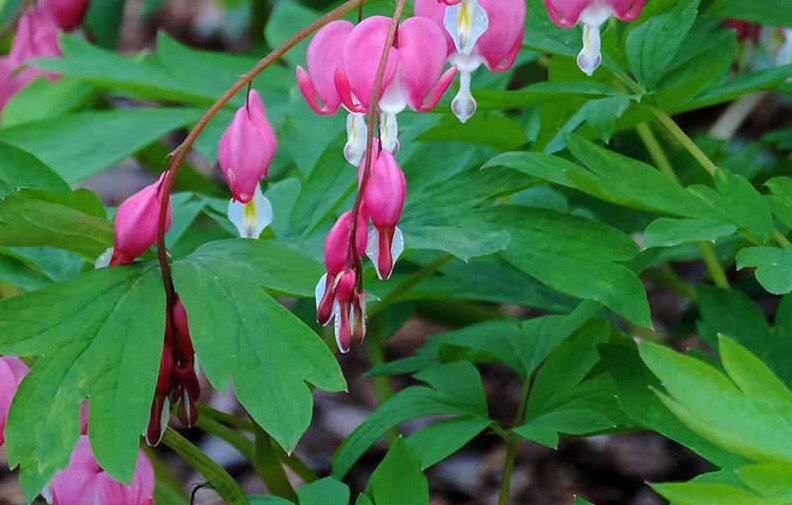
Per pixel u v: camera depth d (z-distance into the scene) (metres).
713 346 0.86
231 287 0.77
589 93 0.83
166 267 0.77
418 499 0.79
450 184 0.83
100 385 0.75
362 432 0.86
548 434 0.83
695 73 0.83
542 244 0.81
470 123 0.85
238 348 0.76
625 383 0.81
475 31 0.75
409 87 0.75
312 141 0.97
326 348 0.76
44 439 0.75
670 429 0.80
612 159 0.80
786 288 0.77
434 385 0.87
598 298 0.80
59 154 0.99
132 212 0.76
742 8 0.91
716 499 0.72
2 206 0.77
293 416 0.75
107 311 0.76
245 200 0.77
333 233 0.74
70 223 0.78
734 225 0.79
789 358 0.85
